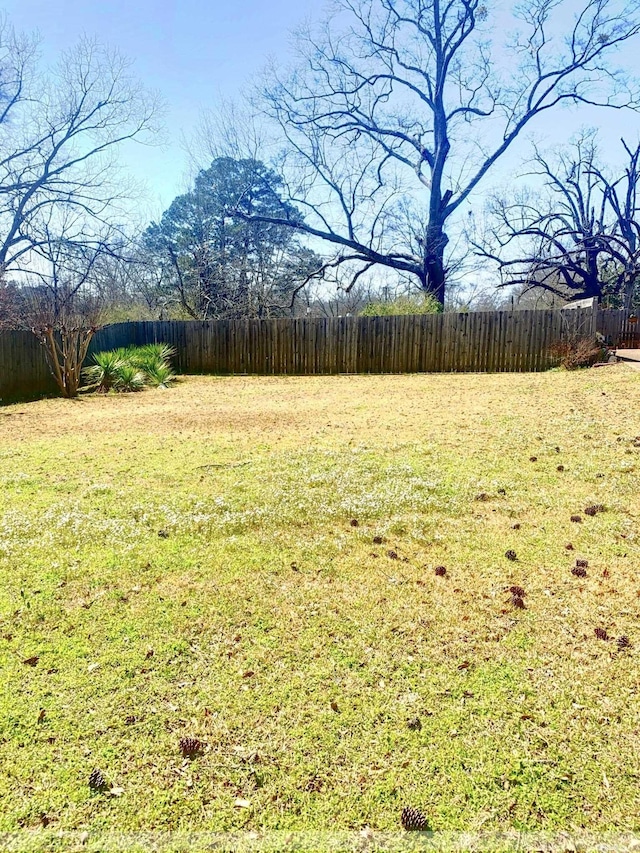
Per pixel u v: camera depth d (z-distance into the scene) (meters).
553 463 4.18
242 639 2.01
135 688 1.74
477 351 12.26
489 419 5.92
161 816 1.31
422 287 20.36
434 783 1.39
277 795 1.36
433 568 2.57
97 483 3.93
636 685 1.74
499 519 3.15
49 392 10.18
